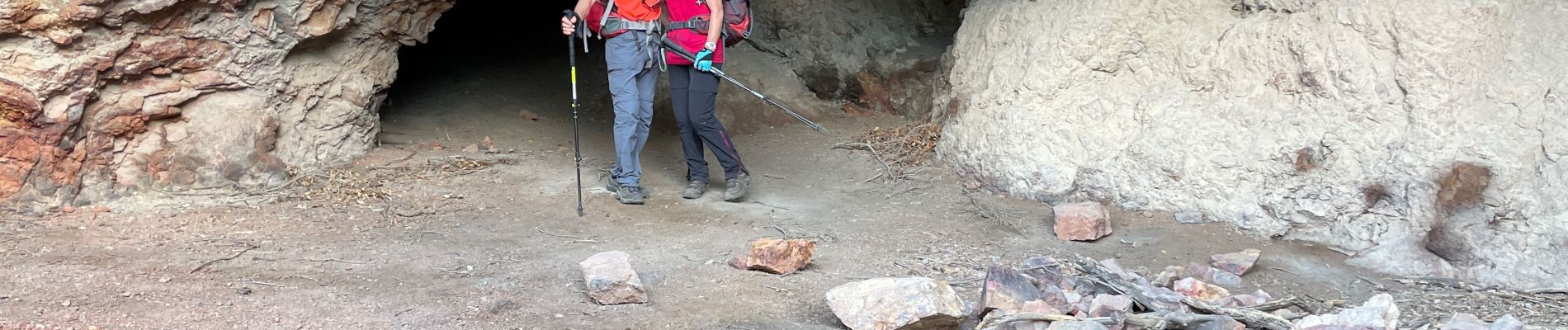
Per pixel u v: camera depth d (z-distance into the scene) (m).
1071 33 6.61
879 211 6.12
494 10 9.87
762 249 4.65
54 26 5.38
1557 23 5.26
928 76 8.47
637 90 6.07
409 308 3.96
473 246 5.04
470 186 6.32
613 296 4.09
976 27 7.52
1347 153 5.43
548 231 5.44
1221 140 5.86
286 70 6.47
